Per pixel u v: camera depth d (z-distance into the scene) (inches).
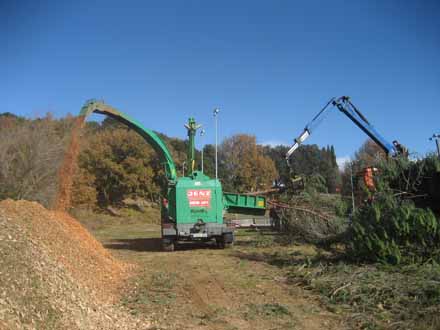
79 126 644.7
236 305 321.7
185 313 300.8
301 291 362.6
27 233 319.3
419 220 371.9
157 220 1691.7
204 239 693.9
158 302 327.3
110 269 413.7
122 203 1852.9
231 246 698.8
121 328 255.4
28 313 206.5
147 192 1800.0
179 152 2475.4
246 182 2385.6
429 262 370.9
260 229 914.1
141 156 1785.2
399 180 450.9
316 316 288.2
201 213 676.1
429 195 433.7
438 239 374.0
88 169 1695.4
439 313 265.3
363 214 426.9
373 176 466.3
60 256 331.3
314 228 565.0
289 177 740.0
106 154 1743.4
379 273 357.1
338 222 493.0
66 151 678.5
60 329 213.5
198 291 370.3
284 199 691.4
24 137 746.8
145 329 261.9
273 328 264.2
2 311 192.9
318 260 466.0
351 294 321.1
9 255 244.7
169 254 634.2
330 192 729.0
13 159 735.7
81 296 272.7
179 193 677.3
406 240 383.6
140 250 699.4
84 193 1378.0
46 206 708.7
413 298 297.3
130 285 382.6
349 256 426.0
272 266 497.4
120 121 714.8
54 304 229.6
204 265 513.7
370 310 290.4
